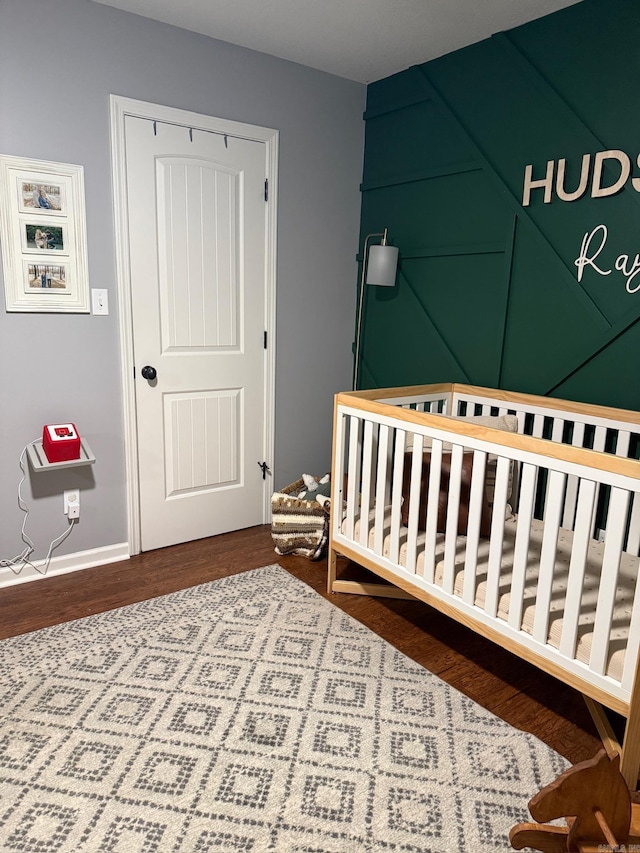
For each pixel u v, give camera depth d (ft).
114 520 9.38
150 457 9.56
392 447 8.63
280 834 4.62
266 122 9.81
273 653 6.95
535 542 7.13
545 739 5.78
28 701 6.01
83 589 8.43
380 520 7.39
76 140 8.07
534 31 8.16
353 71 10.30
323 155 10.65
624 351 7.59
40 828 4.61
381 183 10.85
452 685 6.54
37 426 8.43
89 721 5.75
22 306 8.00
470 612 6.29
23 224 7.85
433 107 9.73
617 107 7.34
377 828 4.70
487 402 8.99
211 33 8.88
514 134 8.55
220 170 9.45
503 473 5.74
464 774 5.26
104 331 8.77
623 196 7.38
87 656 6.79
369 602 8.30
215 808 4.83
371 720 5.90
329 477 10.11
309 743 5.57
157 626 7.46
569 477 7.84
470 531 6.16
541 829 3.54
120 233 8.61
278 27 8.65
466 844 4.58
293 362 11.03
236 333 10.18
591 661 5.19
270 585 8.66
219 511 10.58
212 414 10.14
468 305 9.56
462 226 9.50
